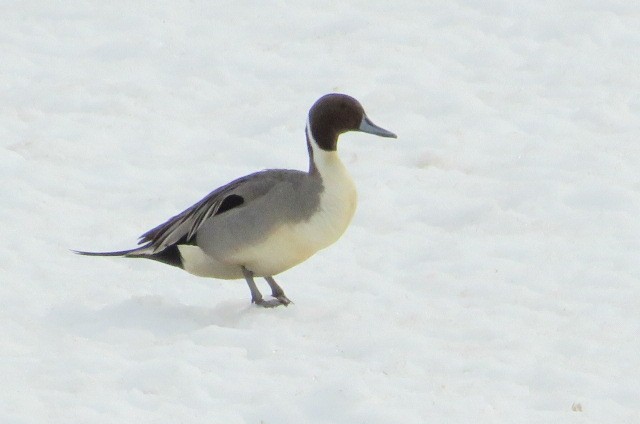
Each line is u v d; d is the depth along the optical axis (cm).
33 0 2258
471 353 1066
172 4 2234
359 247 1380
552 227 1395
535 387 998
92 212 1504
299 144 1709
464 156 1631
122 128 1781
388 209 1477
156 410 954
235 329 1118
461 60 1950
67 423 931
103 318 1163
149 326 1146
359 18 2111
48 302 1221
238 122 1795
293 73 1947
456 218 1448
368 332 1112
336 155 1158
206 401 970
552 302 1192
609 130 1681
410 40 2023
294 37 2077
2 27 2155
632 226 1377
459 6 2116
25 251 1367
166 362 1022
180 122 1803
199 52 2034
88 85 1927
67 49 2080
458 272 1288
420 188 1541
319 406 945
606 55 1923
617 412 943
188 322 1156
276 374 1021
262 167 1650
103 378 1015
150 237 1237
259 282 1287
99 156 1678
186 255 1213
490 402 958
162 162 1666
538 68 1900
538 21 2038
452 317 1158
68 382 1005
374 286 1259
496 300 1206
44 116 1825
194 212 1198
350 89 1866
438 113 1780
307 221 1146
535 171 1557
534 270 1279
